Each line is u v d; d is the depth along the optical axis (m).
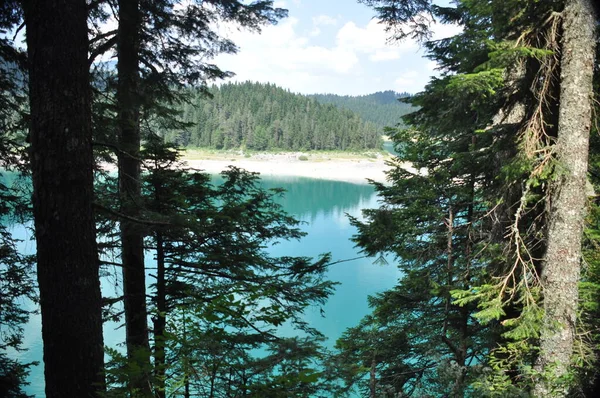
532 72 6.29
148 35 7.04
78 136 3.97
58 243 3.92
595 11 5.45
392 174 9.96
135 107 7.00
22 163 6.14
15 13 5.16
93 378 4.12
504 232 7.16
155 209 6.79
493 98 6.43
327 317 24.25
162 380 2.67
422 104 6.84
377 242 9.16
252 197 7.82
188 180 7.24
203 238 6.81
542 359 5.97
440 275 8.68
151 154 6.90
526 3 5.57
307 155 133.88
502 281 6.65
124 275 6.97
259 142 133.62
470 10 5.96
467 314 8.45
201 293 5.66
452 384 5.26
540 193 6.59
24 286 6.46
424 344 9.02
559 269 5.86
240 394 2.61
